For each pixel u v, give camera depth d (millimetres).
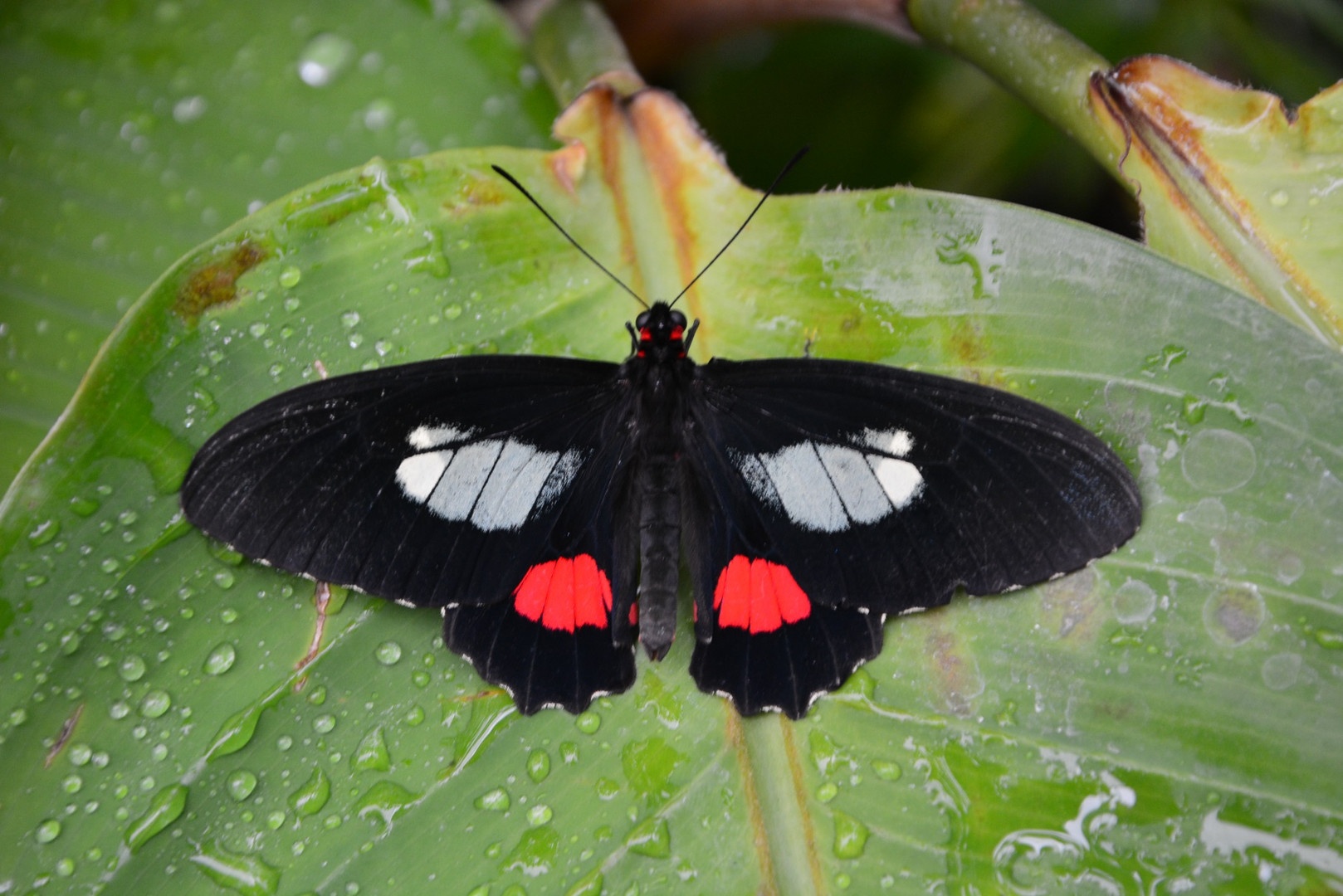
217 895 374
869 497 383
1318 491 379
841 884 374
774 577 383
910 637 382
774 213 395
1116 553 381
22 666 376
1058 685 379
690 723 380
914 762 377
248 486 377
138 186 406
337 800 377
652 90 399
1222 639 378
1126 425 384
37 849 373
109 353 382
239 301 387
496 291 393
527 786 378
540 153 396
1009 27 403
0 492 392
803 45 447
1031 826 375
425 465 382
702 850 376
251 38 413
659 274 396
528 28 423
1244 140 391
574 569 384
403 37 415
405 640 382
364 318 390
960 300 390
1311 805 373
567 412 387
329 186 389
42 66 408
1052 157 438
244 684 379
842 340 392
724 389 388
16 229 402
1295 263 390
